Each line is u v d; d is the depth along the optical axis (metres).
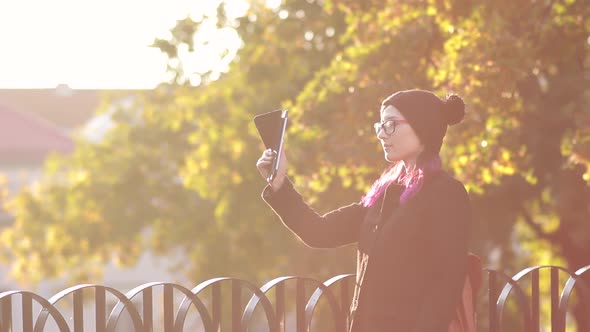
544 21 14.57
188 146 32.16
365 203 5.40
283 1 23.75
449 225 4.86
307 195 17.66
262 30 24.14
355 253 24.64
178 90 27.50
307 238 5.41
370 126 15.29
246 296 28.20
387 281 4.95
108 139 34.03
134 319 5.33
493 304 6.75
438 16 14.45
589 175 13.54
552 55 15.35
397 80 15.06
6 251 36.16
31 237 34.41
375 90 14.91
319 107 16.62
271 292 26.52
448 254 4.82
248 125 24.16
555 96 20.00
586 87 19.72
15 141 59.22
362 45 16.03
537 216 25.19
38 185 35.69
